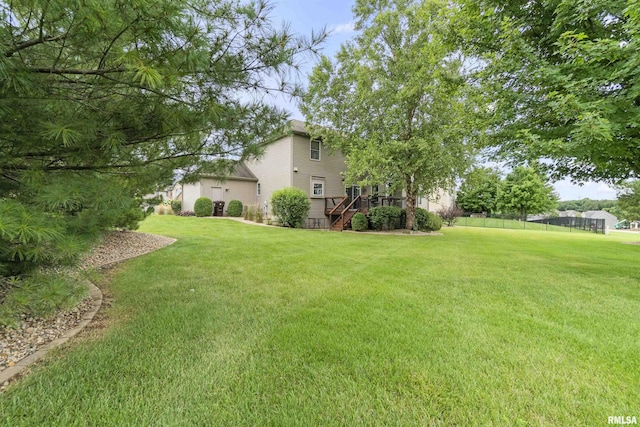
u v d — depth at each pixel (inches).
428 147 365.7
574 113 144.5
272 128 119.8
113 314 109.4
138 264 187.8
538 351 86.0
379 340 91.7
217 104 91.6
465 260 231.1
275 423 57.3
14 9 54.1
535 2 176.9
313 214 569.9
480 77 196.7
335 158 613.9
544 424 58.2
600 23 161.9
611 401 64.8
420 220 541.3
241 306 119.6
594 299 135.7
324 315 111.5
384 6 422.0
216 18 77.7
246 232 379.2
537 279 172.4
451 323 105.8
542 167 216.5
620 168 185.2
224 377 71.6
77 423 56.3
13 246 62.5
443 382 70.8
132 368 74.8
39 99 66.8
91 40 59.9
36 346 85.2
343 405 62.6
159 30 59.7
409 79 386.0
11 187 81.4
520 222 1001.5
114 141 81.2
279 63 92.6
